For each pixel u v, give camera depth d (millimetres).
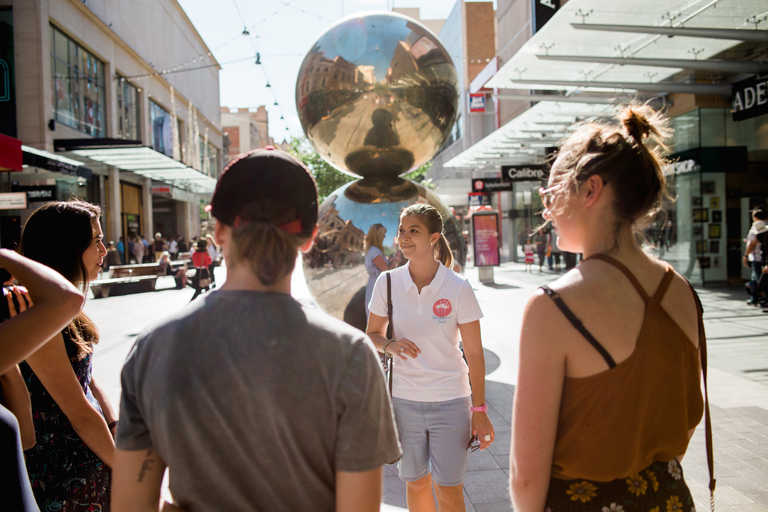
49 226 1727
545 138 14352
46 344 1438
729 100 11328
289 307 1011
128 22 25406
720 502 2727
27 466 1550
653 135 1256
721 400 4203
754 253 8656
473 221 13984
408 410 2262
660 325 1112
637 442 1091
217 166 46344
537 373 1102
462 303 2270
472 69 28594
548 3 10516
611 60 7875
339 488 983
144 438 1010
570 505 1119
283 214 1040
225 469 954
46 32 18203
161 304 11258
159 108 30047
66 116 19875
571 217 1227
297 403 954
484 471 3189
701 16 7285
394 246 3754
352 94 3600
